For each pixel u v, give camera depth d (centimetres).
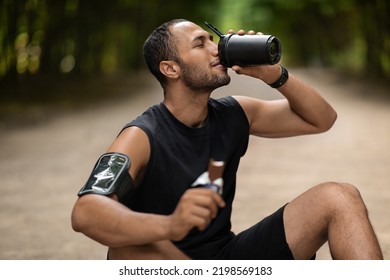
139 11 4269
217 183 238
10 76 2272
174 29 301
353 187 296
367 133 1330
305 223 299
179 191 295
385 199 734
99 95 2455
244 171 939
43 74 2780
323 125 343
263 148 1158
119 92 2630
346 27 4644
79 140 1289
